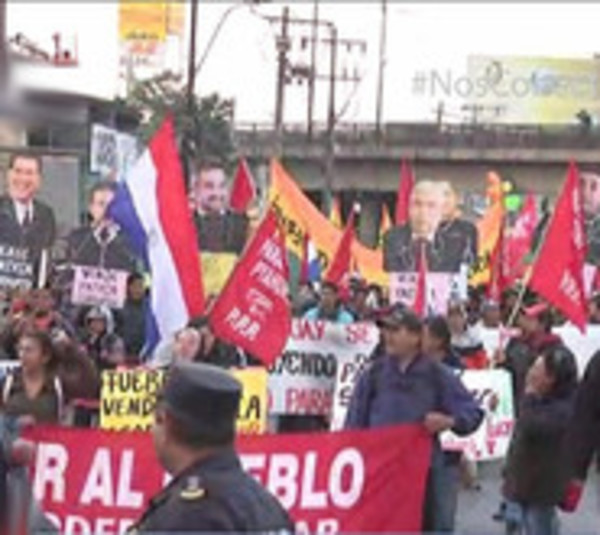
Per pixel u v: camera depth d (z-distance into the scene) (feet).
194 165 138.21
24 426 23.53
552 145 210.18
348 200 226.17
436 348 28.99
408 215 62.18
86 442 22.50
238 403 12.25
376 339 39.22
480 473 45.16
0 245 43.73
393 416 25.45
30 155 43.88
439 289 50.70
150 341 34.47
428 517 25.88
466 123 233.14
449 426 23.89
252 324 34.58
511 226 102.58
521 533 30.09
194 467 11.95
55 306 44.70
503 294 61.00
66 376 27.35
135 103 148.77
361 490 22.13
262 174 199.31
